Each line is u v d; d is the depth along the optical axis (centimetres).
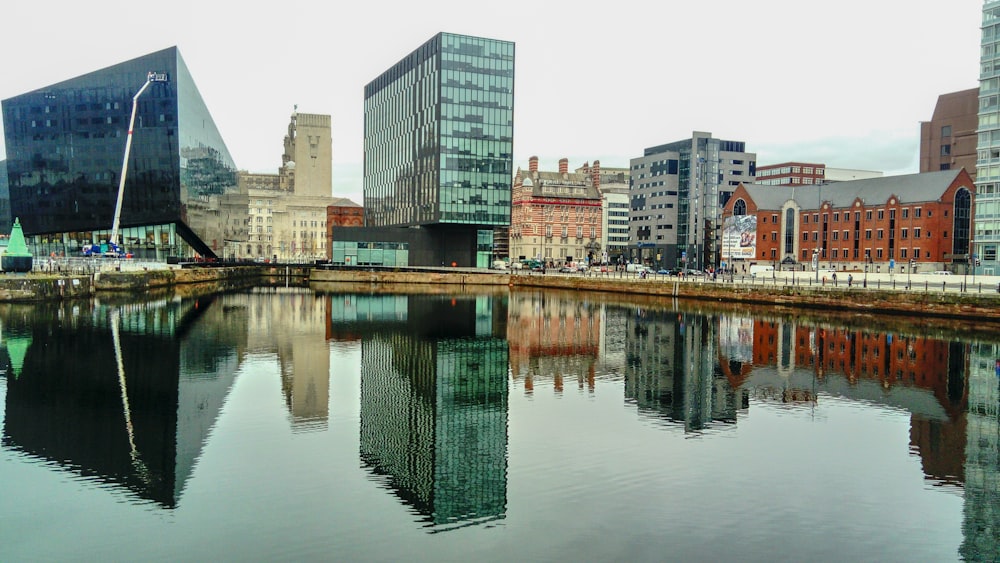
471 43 11494
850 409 2958
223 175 14462
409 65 12912
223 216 14475
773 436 2531
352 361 3928
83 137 10631
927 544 1639
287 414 2688
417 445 2355
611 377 3628
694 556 1560
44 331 4525
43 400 2788
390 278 11225
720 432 2583
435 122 11550
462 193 11538
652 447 2372
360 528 1677
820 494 1947
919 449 2377
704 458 2255
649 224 17688
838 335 5294
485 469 2119
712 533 1683
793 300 7569
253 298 7956
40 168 10944
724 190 16650
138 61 10169
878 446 2409
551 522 1736
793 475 2098
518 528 1695
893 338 5141
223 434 2406
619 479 2048
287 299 7950
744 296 8088
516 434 2520
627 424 2681
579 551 1581
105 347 4019
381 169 14738
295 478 2002
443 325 5703
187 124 10750
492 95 11631
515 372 3722
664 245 17050
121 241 10738
